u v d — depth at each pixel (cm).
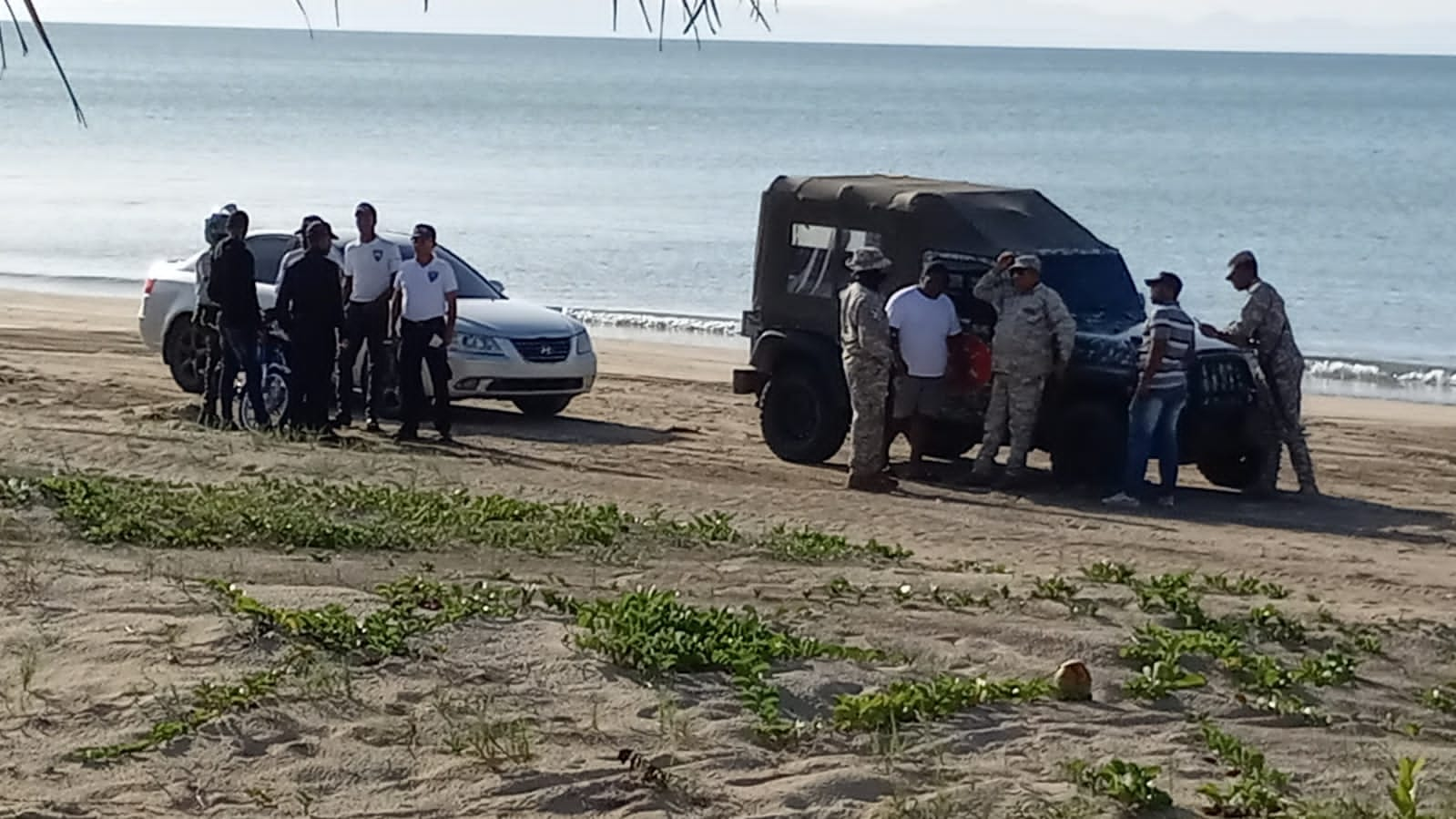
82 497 1080
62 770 645
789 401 1568
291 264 1526
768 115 11625
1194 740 734
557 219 4744
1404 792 632
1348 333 3111
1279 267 4003
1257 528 1305
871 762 684
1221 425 1434
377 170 6406
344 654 780
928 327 1424
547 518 1137
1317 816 634
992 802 637
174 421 1606
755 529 1189
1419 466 1686
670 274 3694
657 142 8469
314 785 641
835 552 1095
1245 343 1449
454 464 1422
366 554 1014
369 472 1333
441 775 650
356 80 17175
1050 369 1413
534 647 806
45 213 4659
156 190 5388
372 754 669
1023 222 1512
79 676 746
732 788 650
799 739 707
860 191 1531
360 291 1580
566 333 1744
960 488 1432
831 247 1549
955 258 1484
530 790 640
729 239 4306
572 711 727
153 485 1183
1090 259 1510
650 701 739
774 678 773
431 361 1555
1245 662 835
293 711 710
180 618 833
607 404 1906
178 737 677
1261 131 10188
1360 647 902
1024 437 1416
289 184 5728
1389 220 5034
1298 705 783
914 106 13412
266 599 863
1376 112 12912
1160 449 1380
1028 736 727
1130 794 641
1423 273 3916
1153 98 15525
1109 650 852
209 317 1555
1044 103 14312
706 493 1348
